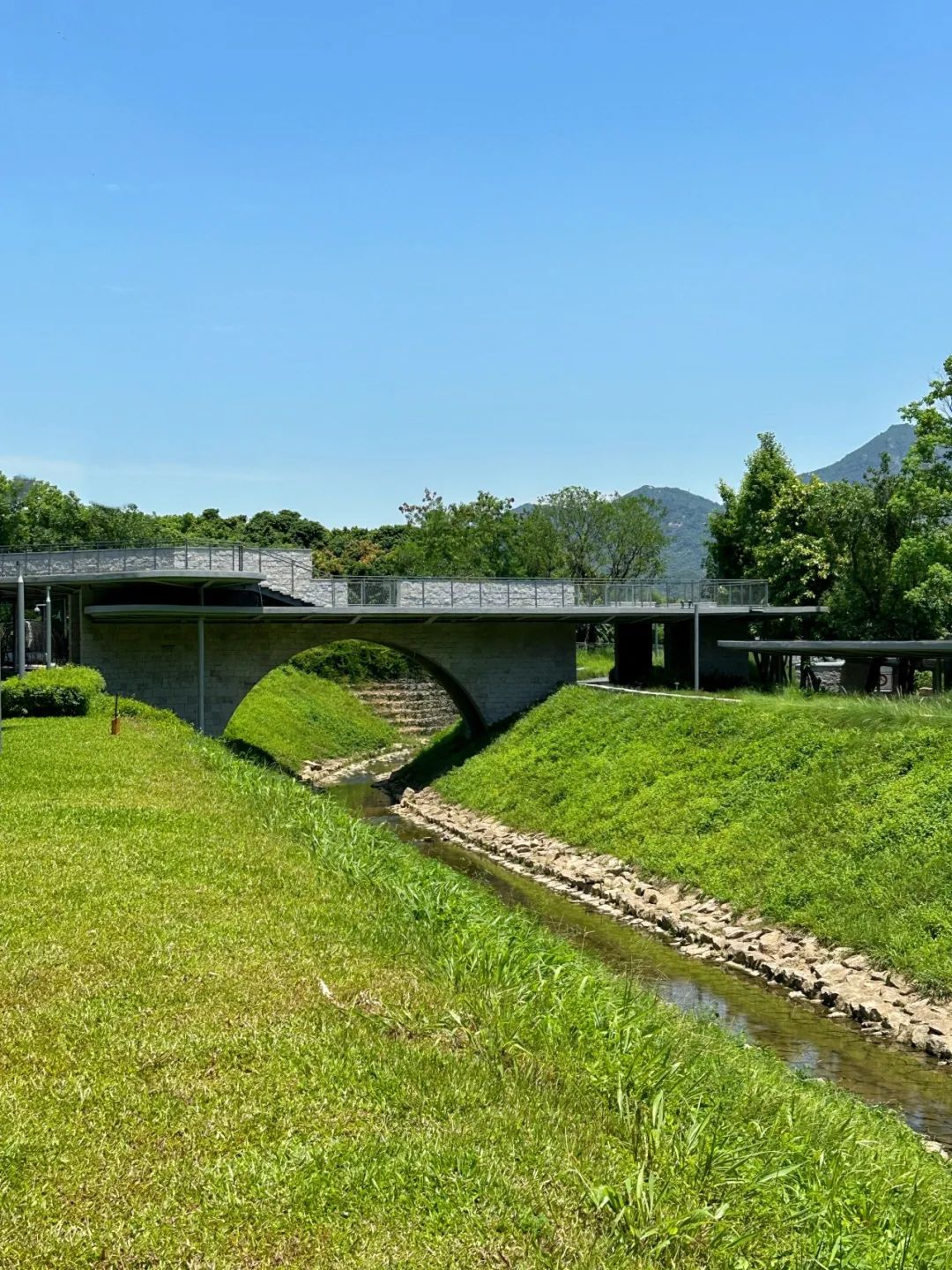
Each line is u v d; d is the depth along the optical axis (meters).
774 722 31.19
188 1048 8.94
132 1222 6.69
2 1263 6.20
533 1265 6.65
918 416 47.19
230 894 13.52
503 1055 9.83
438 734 58.19
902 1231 8.29
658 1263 6.96
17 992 9.79
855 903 21.75
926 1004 18.39
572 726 41.66
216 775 24.89
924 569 47.16
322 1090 8.47
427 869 19.80
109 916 12.02
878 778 25.38
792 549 58.91
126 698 39.91
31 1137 7.45
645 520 85.50
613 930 25.25
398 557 85.31
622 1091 9.37
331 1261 6.50
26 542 67.25
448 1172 7.53
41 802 18.41
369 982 10.98
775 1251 7.39
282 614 41.81
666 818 30.11
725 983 21.16
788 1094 11.73
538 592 47.22
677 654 55.47
